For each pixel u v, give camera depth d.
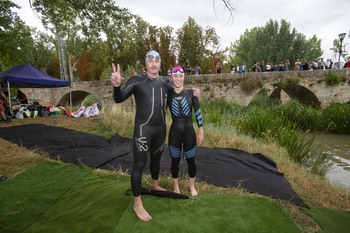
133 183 1.94
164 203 2.23
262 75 14.13
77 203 2.34
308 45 30.84
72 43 30.05
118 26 7.62
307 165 4.82
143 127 2.00
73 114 8.35
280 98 18.97
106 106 10.02
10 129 5.86
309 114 10.04
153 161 2.33
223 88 14.86
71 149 4.43
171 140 2.39
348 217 2.36
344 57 26.44
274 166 3.93
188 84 15.24
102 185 2.77
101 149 4.53
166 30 25.38
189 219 1.97
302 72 13.82
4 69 18.72
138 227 1.84
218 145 5.18
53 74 38.81
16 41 10.75
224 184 3.00
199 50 25.19
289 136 5.58
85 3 6.48
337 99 13.66
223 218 2.00
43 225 1.97
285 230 1.89
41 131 5.77
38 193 2.58
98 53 8.93
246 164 3.86
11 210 2.22
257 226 1.91
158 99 2.06
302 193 2.96
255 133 6.61
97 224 1.91
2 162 3.56
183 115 2.34
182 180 3.06
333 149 6.84
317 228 2.11
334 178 4.28
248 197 2.45
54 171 3.28
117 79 1.76
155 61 2.08
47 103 20.92
